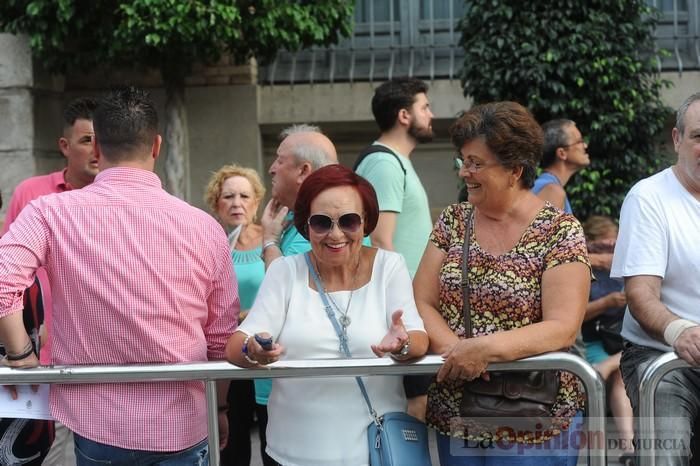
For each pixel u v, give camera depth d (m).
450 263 3.06
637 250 3.34
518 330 2.79
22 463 3.41
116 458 3.00
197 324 3.09
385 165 4.52
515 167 2.97
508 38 7.20
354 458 2.97
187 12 6.85
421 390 3.39
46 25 7.21
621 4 7.29
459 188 7.82
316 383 3.00
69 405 3.00
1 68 7.81
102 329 2.97
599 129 7.20
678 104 8.49
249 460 4.32
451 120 8.78
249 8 7.21
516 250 2.97
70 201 3.02
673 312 3.33
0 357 3.41
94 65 7.64
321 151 3.80
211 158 8.65
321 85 8.74
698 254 3.31
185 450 3.03
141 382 2.98
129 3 7.00
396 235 4.59
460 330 3.02
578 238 2.93
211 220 3.15
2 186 7.88
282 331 3.03
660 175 3.46
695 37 8.63
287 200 3.83
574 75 7.15
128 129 3.06
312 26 7.39
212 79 8.63
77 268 2.97
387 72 8.78
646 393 2.95
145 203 3.03
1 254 2.94
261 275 4.43
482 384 2.93
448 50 8.82
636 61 7.32
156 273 2.98
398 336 2.76
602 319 5.47
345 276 3.07
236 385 4.25
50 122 8.27
